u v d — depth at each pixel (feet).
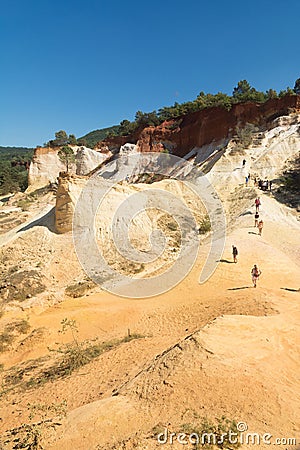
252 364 24.80
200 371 23.61
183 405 20.84
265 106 166.81
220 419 18.86
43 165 222.69
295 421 19.04
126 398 23.62
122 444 17.31
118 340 43.11
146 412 20.99
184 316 47.24
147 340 40.55
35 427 21.99
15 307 57.47
